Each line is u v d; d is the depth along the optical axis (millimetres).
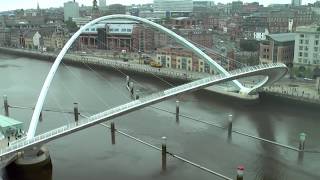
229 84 144000
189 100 130875
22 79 177625
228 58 173625
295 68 160375
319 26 165750
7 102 128250
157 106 122750
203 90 143750
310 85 141875
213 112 116688
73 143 90500
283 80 150375
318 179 73188
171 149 87000
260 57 177375
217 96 135625
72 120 110312
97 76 183750
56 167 78375
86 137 94250
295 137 94812
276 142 91500
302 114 113500
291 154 84750
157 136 95500
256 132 98562
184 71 182875
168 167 78000
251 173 75688
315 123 105438
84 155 83875
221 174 75125
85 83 165625
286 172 76188
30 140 73688
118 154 84375
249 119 109562
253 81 153000
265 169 77375
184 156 83250
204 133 97812
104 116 82062
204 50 186875
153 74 181625
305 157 83062
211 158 82312
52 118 112125
